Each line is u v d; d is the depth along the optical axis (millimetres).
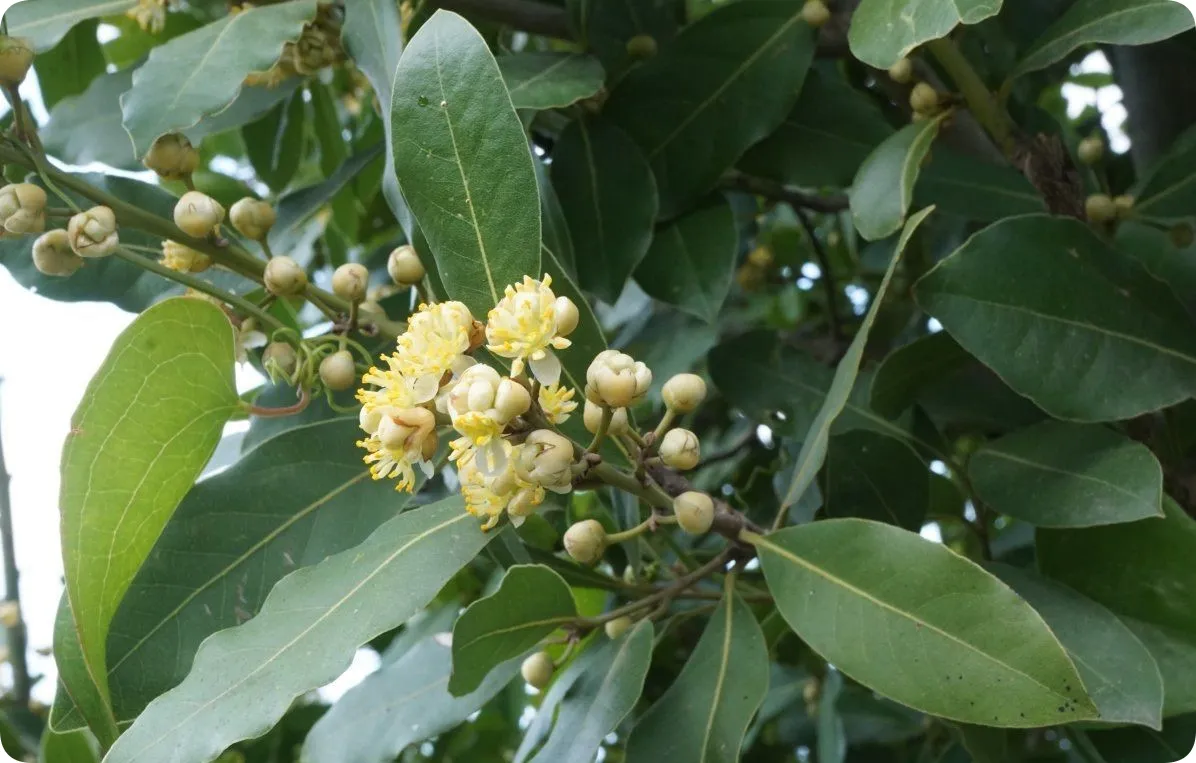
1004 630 265
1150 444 362
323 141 495
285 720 543
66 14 388
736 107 388
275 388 358
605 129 387
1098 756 354
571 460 267
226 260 336
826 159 403
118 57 493
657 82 391
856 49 320
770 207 538
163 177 338
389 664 406
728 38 391
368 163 419
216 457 390
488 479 268
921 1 314
